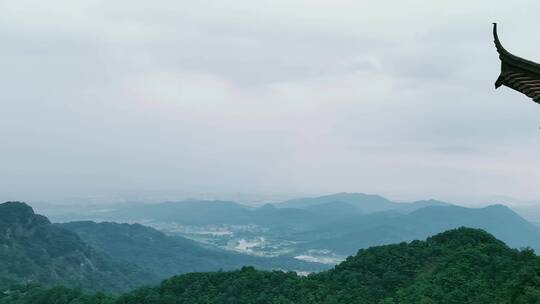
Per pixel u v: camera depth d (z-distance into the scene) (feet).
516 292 370.73
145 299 553.64
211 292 536.42
